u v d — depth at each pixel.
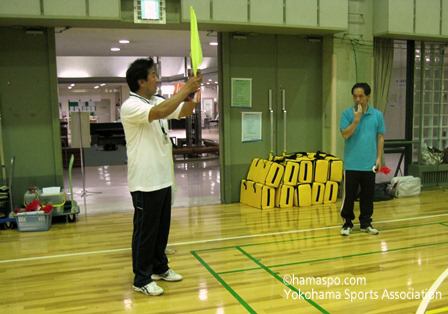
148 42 8.02
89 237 4.54
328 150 6.36
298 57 6.27
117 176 9.00
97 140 15.92
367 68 6.39
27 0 4.70
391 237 4.35
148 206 2.94
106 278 3.40
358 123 4.29
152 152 2.92
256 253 3.93
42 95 5.36
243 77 6.01
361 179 4.41
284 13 5.55
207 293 3.07
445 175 6.97
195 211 5.63
